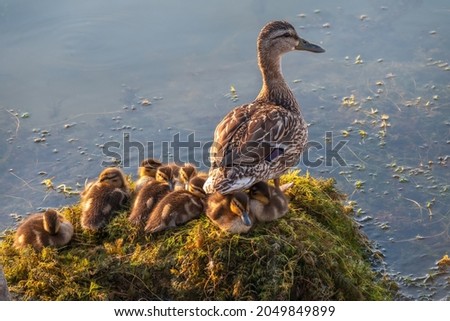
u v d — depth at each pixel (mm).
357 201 10836
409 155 11570
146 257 8969
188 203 9320
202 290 8742
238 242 8836
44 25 13992
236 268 8750
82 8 14297
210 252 8797
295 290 8789
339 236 9750
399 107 12391
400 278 9664
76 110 12617
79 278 8859
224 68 13188
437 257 9938
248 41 13578
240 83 12930
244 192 9031
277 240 8859
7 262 9266
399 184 11062
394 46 13539
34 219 9625
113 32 13812
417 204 10711
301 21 14039
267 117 9586
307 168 11414
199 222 9242
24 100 12781
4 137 12188
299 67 13250
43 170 11672
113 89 12930
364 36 13727
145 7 14266
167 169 9984
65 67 13297
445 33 13703
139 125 12359
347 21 14031
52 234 9273
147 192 9703
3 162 11797
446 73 12961
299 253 8820
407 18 14078
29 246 9297
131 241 9312
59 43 13680
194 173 10227
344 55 13414
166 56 13414
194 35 13703
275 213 9086
